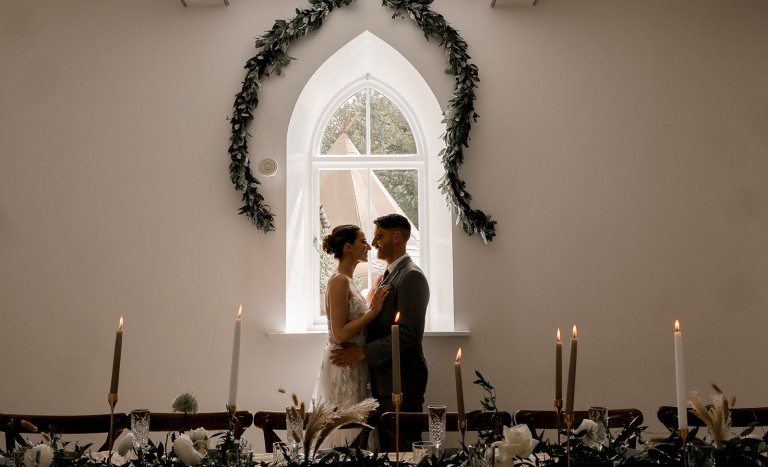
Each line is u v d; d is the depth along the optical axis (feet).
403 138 15.03
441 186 13.44
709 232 13.42
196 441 6.15
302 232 14.39
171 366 13.25
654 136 13.61
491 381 13.12
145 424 6.29
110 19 13.98
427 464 5.58
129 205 13.58
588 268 13.35
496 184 13.51
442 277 14.01
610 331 13.26
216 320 13.30
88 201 13.60
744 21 13.83
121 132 13.74
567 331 13.23
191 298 13.38
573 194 13.50
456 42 13.53
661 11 13.89
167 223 13.53
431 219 14.61
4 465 5.67
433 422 6.19
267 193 13.50
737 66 13.74
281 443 6.10
